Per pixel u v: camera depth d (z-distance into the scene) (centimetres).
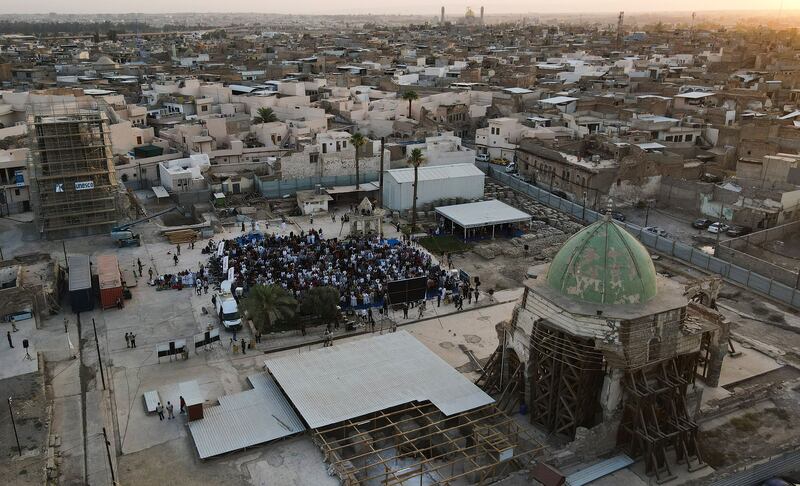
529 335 4231
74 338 5569
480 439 3981
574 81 19288
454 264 7438
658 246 7912
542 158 10506
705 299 5688
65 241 7919
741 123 11944
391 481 3812
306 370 4731
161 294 6450
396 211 9088
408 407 4353
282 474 3909
